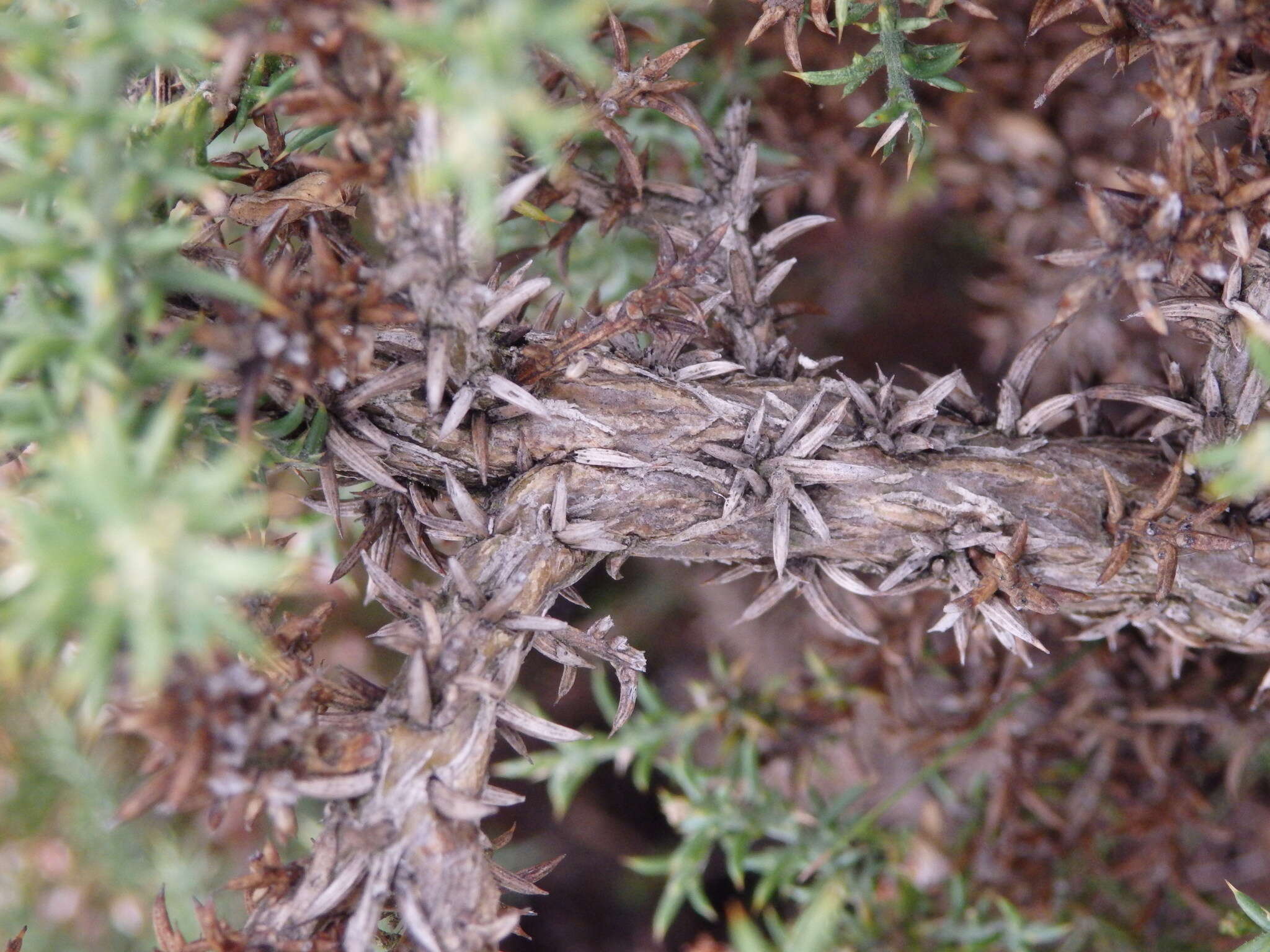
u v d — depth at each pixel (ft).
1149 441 1.15
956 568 1.11
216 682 0.98
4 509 0.97
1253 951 1.09
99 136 0.99
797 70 1.13
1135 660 1.29
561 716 1.75
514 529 1.08
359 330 1.02
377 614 1.47
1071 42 1.31
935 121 1.34
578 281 1.40
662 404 1.10
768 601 1.14
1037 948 1.36
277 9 0.98
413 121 1.01
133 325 1.01
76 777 1.30
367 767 1.03
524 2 0.95
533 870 1.09
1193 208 1.03
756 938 1.15
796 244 1.60
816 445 1.09
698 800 1.33
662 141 1.40
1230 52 1.03
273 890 1.03
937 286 1.61
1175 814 1.28
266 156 1.09
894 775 1.51
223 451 1.04
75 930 1.31
